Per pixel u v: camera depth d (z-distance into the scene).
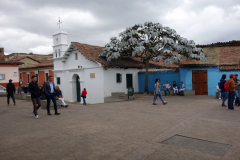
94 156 4.18
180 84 16.70
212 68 16.14
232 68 15.78
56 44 20.56
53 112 9.91
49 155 4.28
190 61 20.69
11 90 13.02
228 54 19.36
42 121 7.69
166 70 17.98
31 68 30.22
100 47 20.09
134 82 19.64
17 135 5.81
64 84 19.75
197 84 16.41
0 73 27.03
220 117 7.43
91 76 16.89
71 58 18.92
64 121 7.58
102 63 15.91
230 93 8.95
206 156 4.03
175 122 6.88
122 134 5.67
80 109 10.78
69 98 19.12
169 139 5.14
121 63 17.98
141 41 15.46
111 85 16.91
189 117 7.61
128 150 4.46
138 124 6.78
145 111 9.30
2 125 7.14
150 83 19.06
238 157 3.95
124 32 16.14
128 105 11.75
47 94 8.86
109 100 14.80
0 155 4.32
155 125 6.57
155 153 4.25
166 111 9.12
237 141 4.81
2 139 5.45
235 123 6.45
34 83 8.37
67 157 4.16
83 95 13.90
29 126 6.90
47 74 28.12
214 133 5.48
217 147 4.48
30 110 10.71
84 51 17.14
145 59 18.61
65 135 5.70
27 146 4.86
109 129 6.23
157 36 15.38
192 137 5.22
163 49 15.16
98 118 8.00
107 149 4.55
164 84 17.00
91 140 5.21
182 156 4.06
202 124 6.48
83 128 6.44
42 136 5.66
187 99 13.61
